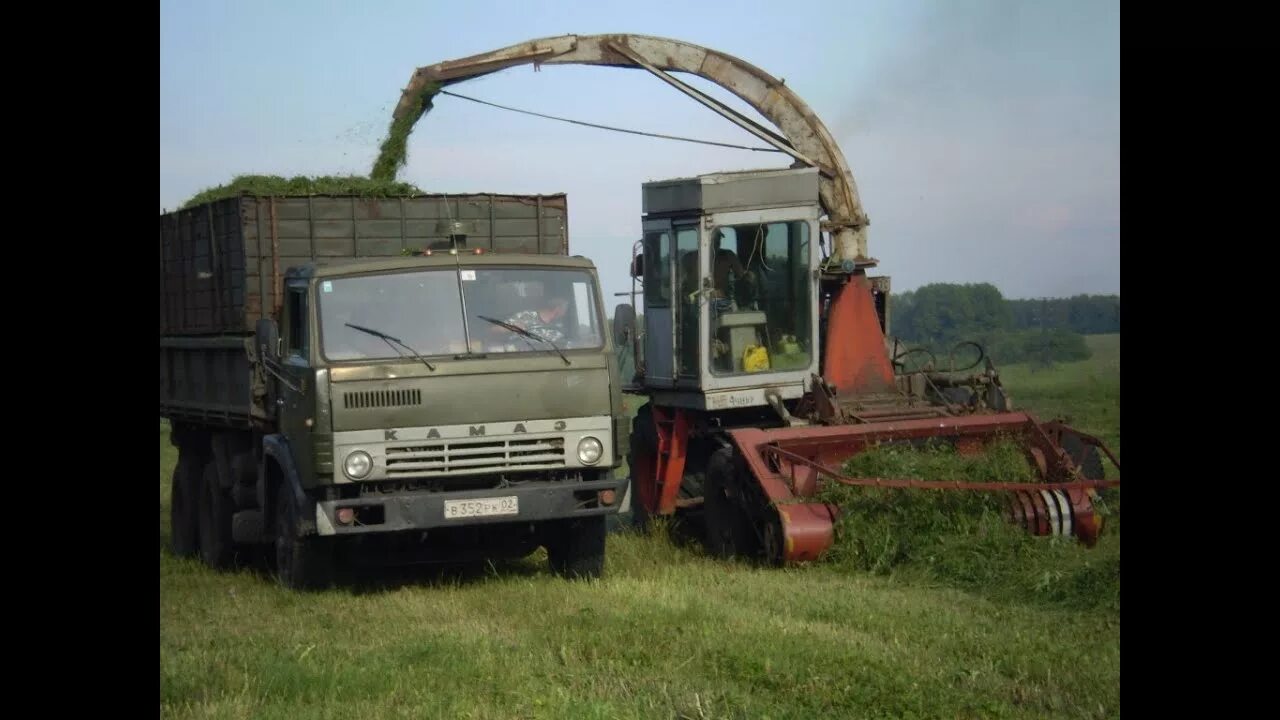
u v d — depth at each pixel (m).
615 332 12.03
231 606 11.09
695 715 6.77
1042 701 6.96
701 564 13.19
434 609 10.40
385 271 11.55
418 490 11.23
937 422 13.33
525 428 11.36
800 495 12.62
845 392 14.75
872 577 11.62
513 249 13.97
